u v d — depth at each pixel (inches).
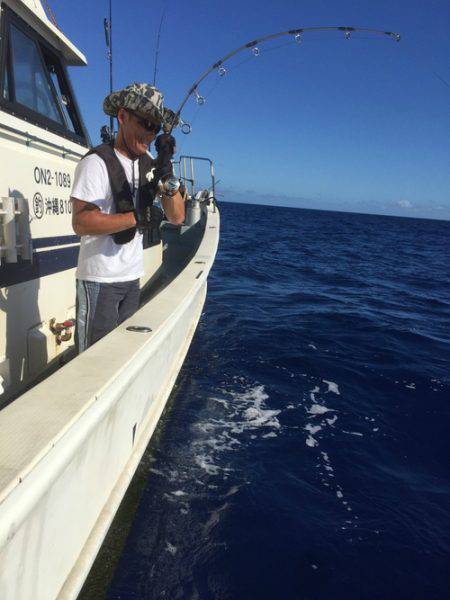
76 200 65.2
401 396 152.1
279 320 233.3
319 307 274.2
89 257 72.8
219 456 107.7
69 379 55.3
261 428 122.9
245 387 148.1
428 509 96.4
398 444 122.0
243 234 884.0
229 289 307.7
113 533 80.4
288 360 174.9
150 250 168.6
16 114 84.7
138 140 68.1
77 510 52.2
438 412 142.6
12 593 38.1
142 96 64.6
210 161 271.9
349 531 87.5
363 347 200.1
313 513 91.5
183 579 72.6
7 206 71.4
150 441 110.3
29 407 47.4
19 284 80.4
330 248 769.6
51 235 93.1
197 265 146.7
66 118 111.7
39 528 41.8
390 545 84.8
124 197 66.8
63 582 50.6
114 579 71.1
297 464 108.0
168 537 81.0
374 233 1569.9
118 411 63.6
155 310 92.2
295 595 71.9
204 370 157.9
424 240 1444.4
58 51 107.8
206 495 93.4
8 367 77.9
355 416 135.0
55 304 96.8
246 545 81.1
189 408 129.5
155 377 86.8
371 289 370.0
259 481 99.7
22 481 36.5
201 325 210.5
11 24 85.9
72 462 47.7
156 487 94.2
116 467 67.8
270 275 390.0
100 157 65.1
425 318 273.0
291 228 1354.6
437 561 82.1
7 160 75.5
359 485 102.6
